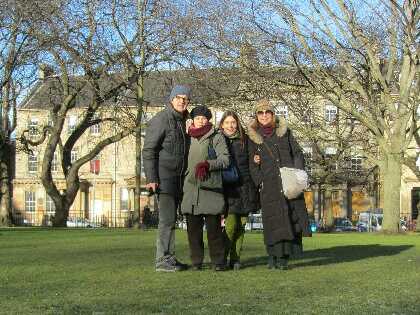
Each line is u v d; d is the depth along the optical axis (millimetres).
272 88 24109
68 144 33656
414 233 21969
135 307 5125
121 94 30156
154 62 28156
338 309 5078
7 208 40250
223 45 23406
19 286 6359
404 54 21688
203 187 7820
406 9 20891
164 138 7945
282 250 8000
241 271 7824
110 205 65500
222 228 8062
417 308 5172
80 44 26453
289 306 5195
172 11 27516
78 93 31500
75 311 4969
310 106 26656
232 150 8156
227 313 4859
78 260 8953
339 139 27781
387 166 22422
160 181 7852
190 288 6219
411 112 22188
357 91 22297
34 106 47688
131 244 12242
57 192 34062
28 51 26766
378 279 6973
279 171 7977
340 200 58844
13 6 24891
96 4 26422
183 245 12188
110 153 65500
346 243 13234
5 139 36562
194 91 27031
